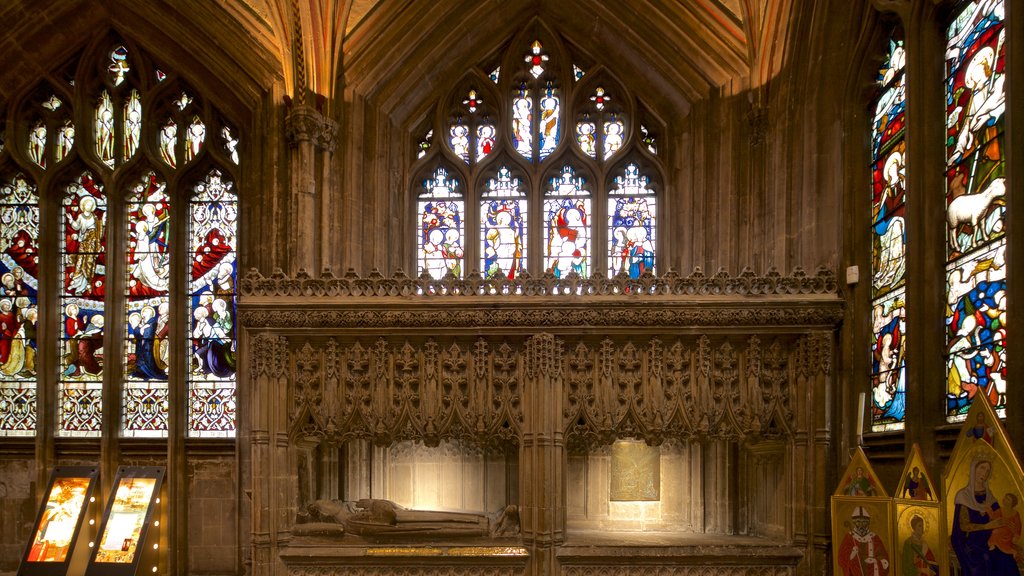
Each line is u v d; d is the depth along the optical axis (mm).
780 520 11875
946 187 9539
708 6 13727
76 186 15430
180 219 15047
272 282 11758
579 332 11523
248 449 13906
